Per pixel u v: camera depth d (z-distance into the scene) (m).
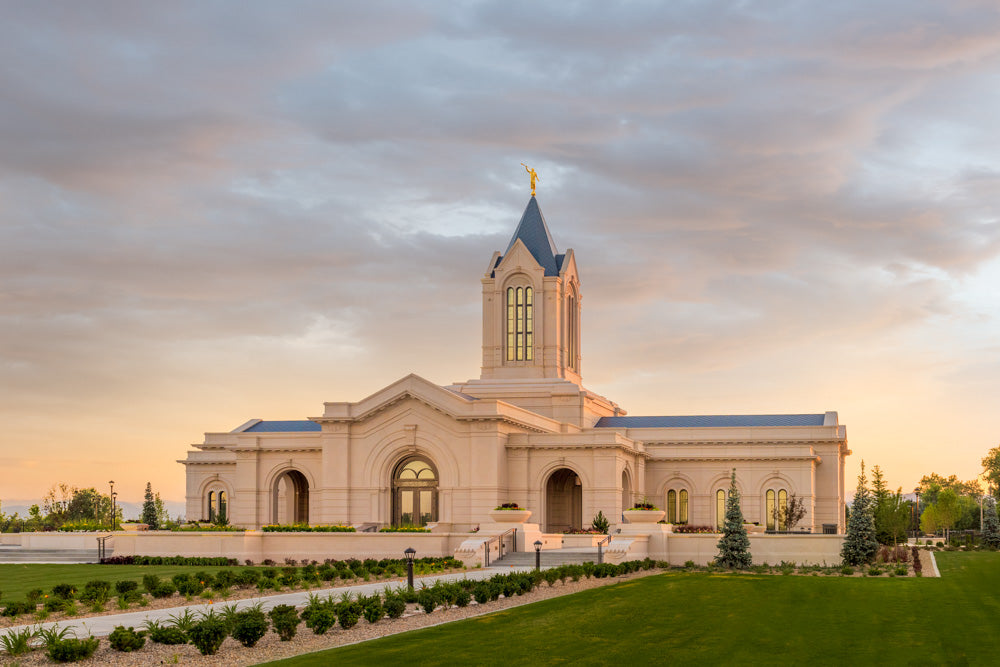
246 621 33.34
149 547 79.44
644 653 32.72
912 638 35.81
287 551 79.12
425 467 97.88
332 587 53.56
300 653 32.66
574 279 118.31
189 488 121.31
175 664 30.64
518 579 49.78
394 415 97.38
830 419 109.75
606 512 94.56
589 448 95.69
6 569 70.94
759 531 90.38
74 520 147.38
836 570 70.44
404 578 59.41
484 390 111.44
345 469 98.00
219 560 76.19
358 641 34.84
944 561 74.81
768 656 32.44
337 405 98.62
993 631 37.44
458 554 70.25
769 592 49.12
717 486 107.38
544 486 96.50
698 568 75.31
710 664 31.17
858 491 73.94
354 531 80.69
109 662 30.66
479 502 94.00
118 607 43.50
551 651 32.81
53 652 30.23
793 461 105.25
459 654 32.09
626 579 60.59
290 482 110.00
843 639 35.59
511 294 114.06
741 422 112.38
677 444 108.75
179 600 46.66
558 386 110.12
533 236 115.69
